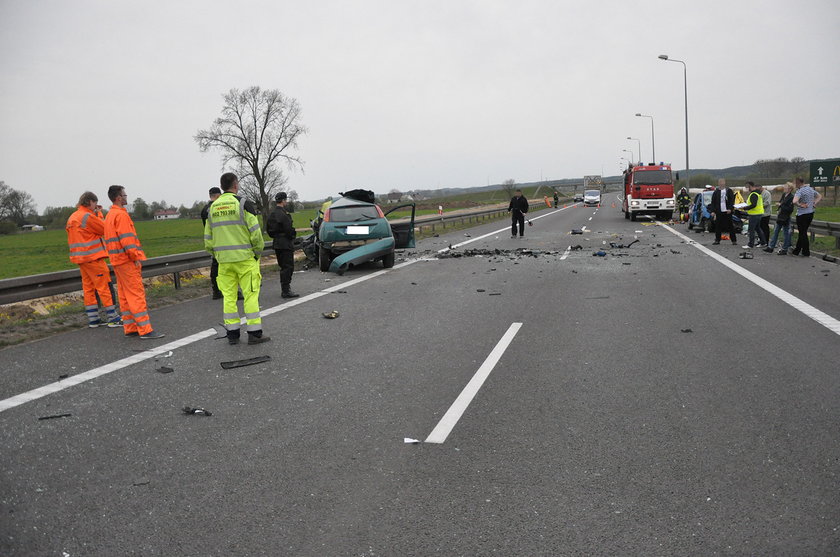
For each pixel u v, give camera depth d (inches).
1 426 199.0
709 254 679.7
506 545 126.5
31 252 1959.9
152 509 143.7
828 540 125.6
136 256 321.7
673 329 318.7
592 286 475.5
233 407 214.7
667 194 1413.6
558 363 261.6
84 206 364.8
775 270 531.2
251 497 148.9
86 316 410.9
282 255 458.9
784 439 175.2
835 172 2230.6
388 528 133.9
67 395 230.5
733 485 149.6
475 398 219.0
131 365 272.4
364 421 199.0
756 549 123.3
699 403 207.2
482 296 444.5
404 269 632.4
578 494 147.2
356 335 326.0
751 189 725.9
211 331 344.2
